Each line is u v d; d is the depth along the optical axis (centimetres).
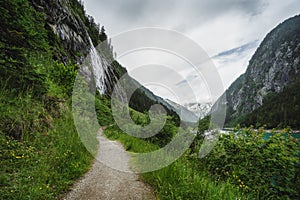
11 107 535
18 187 333
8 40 515
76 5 5250
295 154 476
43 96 711
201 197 353
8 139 455
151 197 404
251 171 497
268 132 536
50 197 354
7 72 555
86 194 403
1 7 480
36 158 448
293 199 461
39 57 705
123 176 517
